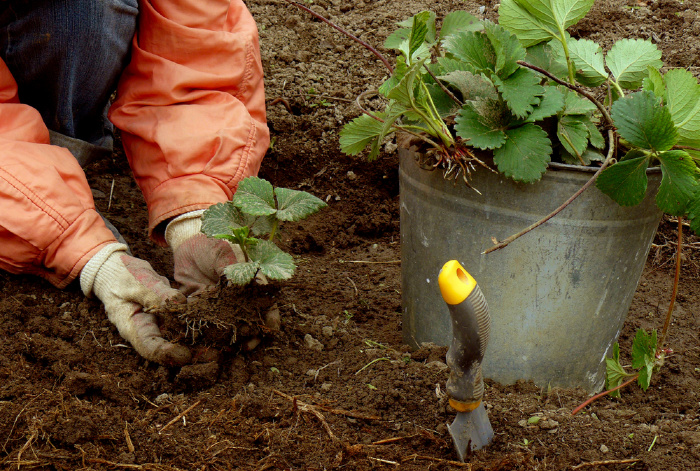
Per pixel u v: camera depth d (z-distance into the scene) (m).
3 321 1.66
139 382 1.52
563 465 1.37
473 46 1.47
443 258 1.58
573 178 1.38
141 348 1.54
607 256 1.49
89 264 1.65
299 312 1.93
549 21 1.56
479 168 1.45
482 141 1.37
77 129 2.09
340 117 2.80
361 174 2.67
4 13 1.77
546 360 1.61
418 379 1.58
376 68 3.05
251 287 1.56
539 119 1.39
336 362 1.67
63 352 1.58
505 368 1.63
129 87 1.84
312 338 1.77
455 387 1.27
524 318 1.55
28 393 1.46
